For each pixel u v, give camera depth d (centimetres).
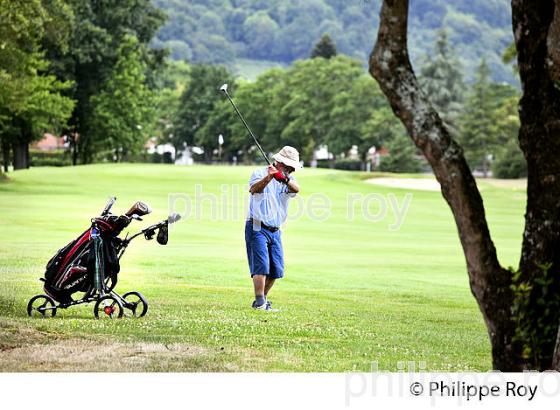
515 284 1557
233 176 12356
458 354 2130
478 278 1577
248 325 2388
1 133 14362
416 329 2486
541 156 1550
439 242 6203
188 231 6169
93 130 18162
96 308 2420
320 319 2570
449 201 1566
